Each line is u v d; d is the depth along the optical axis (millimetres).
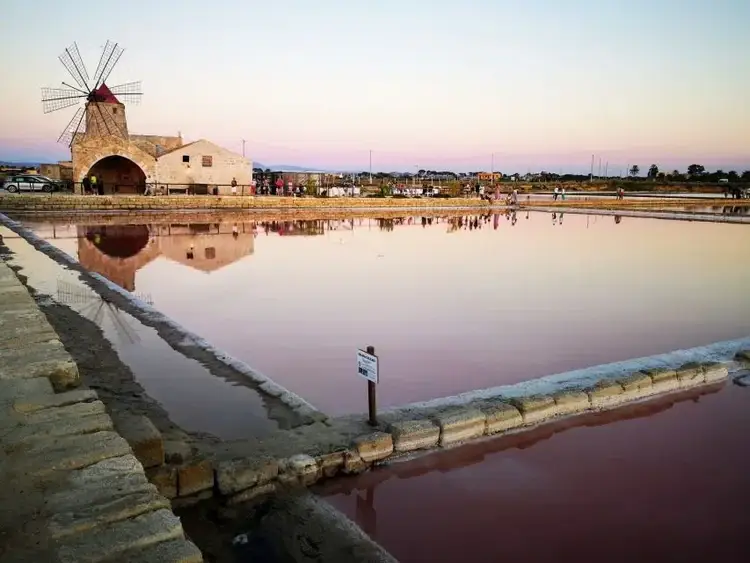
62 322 8242
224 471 3994
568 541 3826
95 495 2791
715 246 18797
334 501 4223
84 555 2381
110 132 35594
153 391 5926
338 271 13688
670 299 10883
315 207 35219
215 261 15016
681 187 67188
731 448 5082
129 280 12367
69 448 3227
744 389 6406
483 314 9680
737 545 3811
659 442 5172
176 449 4188
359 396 6219
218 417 5340
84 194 30781
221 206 32094
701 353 7449
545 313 9797
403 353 7648
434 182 65750
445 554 3684
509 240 20328
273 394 5898
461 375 6867
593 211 33938
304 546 3572
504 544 3785
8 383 4152
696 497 4344
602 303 10531
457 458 4828
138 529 2564
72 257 14969
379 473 4578
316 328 8797
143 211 29609
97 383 6000
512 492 4367
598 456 4918
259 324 9008
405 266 14477
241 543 3574
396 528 3934
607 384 5969
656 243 19516
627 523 4027
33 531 2508
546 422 5508
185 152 33969
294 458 4355
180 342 7559
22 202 26609
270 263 14805
